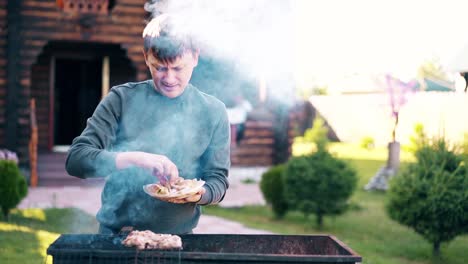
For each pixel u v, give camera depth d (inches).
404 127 874.8
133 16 472.1
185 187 109.7
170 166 108.9
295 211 389.7
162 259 99.3
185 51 112.4
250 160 530.0
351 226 352.8
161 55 111.5
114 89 120.8
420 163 281.4
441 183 268.7
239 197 439.2
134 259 99.1
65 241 108.0
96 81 612.4
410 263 266.1
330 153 352.2
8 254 240.5
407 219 277.1
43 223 316.2
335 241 115.1
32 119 447.8
